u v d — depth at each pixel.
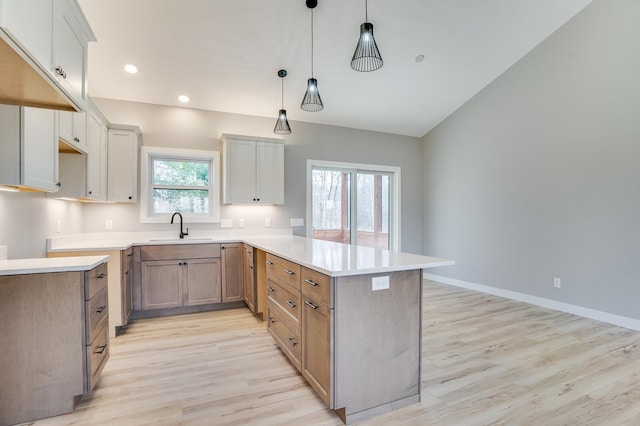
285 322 2.38
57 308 1.82
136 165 3.74
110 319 2.97
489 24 3.48
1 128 1.80
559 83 3.73
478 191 4.73
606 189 3.33
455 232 5.12
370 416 1.81
